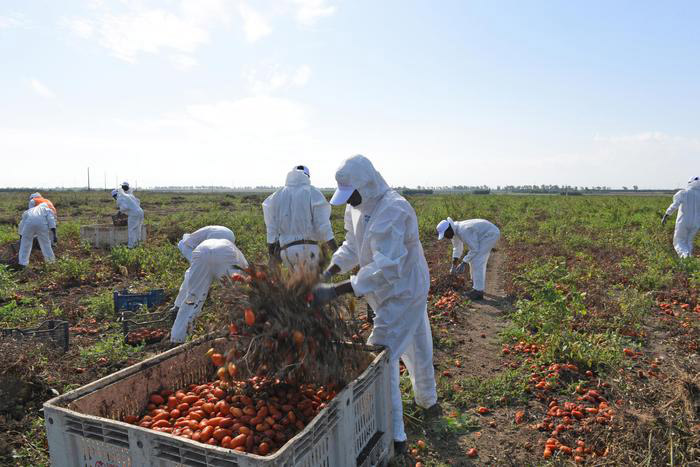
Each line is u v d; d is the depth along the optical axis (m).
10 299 8.85
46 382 4.79
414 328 3.87
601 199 42.34
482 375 5.39
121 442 2.42
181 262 11.62
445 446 3.97
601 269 10.94
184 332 5.77
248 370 2.99
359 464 2.98
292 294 3.04
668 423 3.70
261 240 14.62
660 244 13.88
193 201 46.91
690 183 12.26
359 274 3.34
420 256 3.85
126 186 14.30
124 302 7.68
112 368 5.45
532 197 49.12
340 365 3.08
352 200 3.57
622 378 4.86
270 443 2.64
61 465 2.59
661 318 7.38
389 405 3.50
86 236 14.42
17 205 34.31
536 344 6.07
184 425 2.80
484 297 9.22
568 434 4.02
